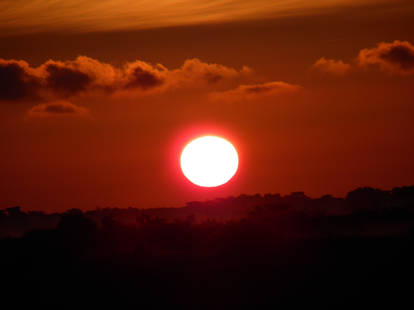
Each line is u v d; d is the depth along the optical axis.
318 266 147.62
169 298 130.38
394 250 158.50
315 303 123.44
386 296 124.88
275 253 163.38
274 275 142.25
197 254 166.62
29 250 163.12
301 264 150.50
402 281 132.88
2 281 142.38
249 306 124.12
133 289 136.25
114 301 129.62
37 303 129.12
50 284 140.12
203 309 124.12
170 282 140.00
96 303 128.62
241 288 134.50
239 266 150.88
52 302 129.62
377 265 145.50
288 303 124.31
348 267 145.38
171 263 156.12
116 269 150.88
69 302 129.50
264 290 132.50
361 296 125.62
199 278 142.25
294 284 135.12
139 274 146.38
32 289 137.12
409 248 159.00
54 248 164.38
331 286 132.38
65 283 140.75
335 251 162.62
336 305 121.62
